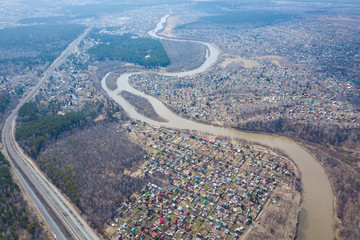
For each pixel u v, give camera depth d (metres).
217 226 186.38
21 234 186.62
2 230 188.25
